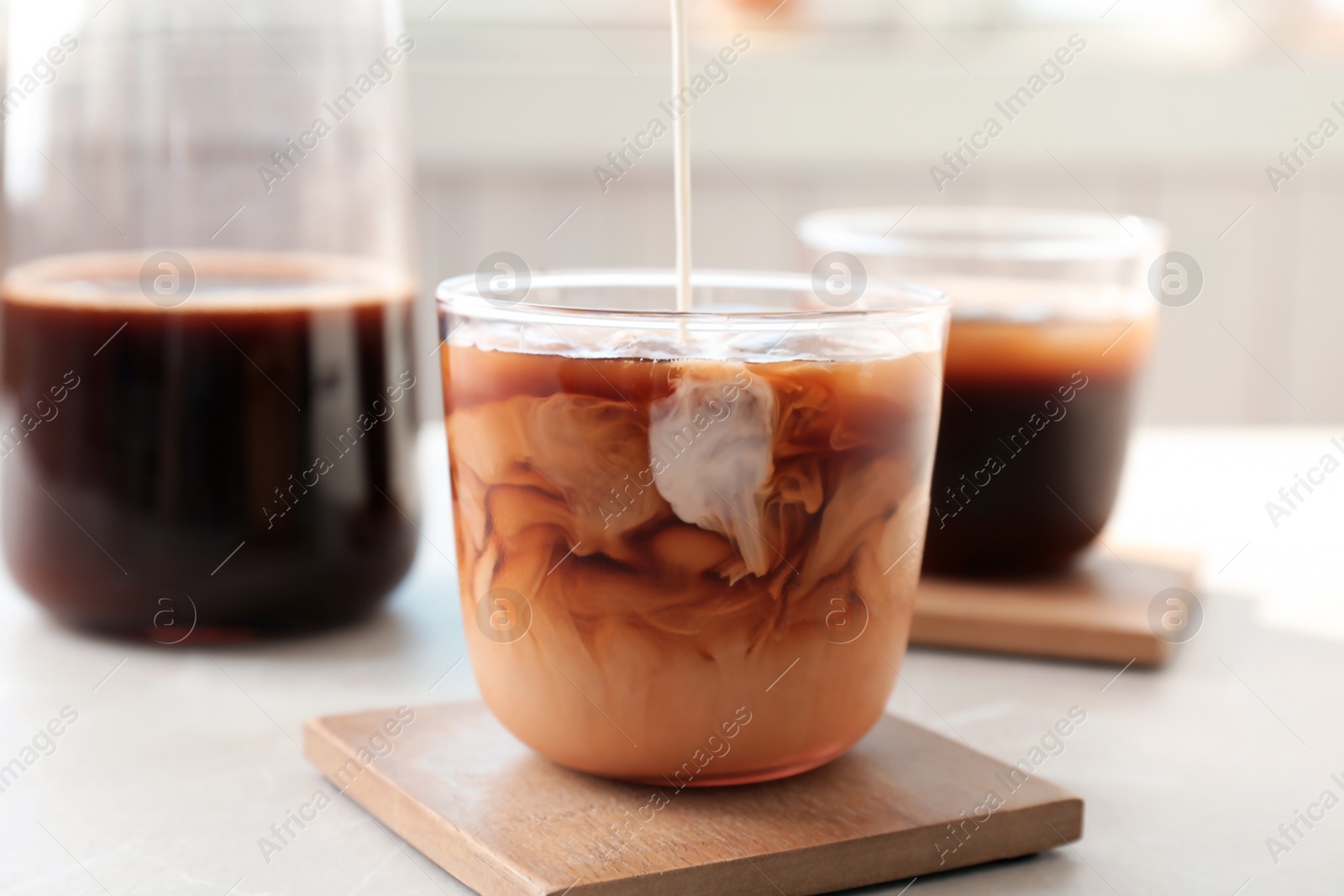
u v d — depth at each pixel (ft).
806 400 1.50
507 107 3.34
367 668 1.87
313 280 1.88
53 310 1.82
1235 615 2.04
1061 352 1.94
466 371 1.55
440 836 1.53
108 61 1.82
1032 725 1.77
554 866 1.47
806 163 3.47
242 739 1.73
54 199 1.83
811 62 3.41
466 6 3.43
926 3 3.60
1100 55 3.63
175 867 1.53
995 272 1.97
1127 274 1.96
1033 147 3.48
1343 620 2.03
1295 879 1.53
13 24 1.85
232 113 1.84
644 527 1.51
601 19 3.45
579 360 1.50
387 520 1.90
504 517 1.54
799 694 1.54
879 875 1.52
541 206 3.46
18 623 1.97
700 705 1.53
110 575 1.85
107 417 1.82
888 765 1.62
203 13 1.83
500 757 1.63
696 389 1.49
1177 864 1.55
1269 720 1.78
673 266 3.52
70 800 1.62
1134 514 2.35
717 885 1.48
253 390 1.82
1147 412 3.82
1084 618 1.91
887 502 1.55
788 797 1.57
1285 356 3.76
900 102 3.42
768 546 1.51
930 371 1.57
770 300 1.66
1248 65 3.57
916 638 1.93
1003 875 1.54
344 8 1.88
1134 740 1.74
